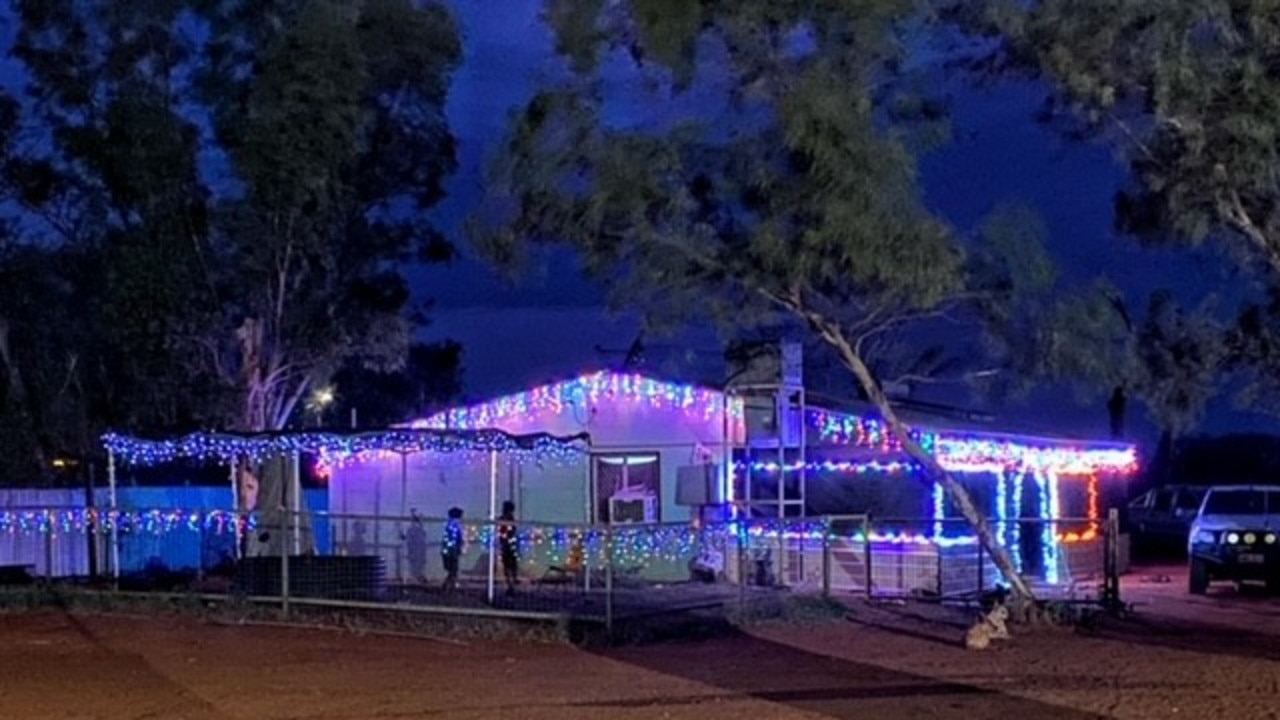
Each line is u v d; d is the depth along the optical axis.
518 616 21.36
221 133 33.50
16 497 34.00
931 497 30.55
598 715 14.22
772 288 20.70
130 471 39.91
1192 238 18.22
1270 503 29.36
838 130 19.17
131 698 15.77
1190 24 17.23
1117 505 42.81
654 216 20.39
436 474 31.64
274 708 14.95
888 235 19.34
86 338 37.09
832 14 19.61
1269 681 16.03
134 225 33.66
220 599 24.38
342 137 32.66
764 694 15.48
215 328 33.94
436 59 34.97
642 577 29.67
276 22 33.28
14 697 15.91
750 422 29.30
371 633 21.75
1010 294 20.56
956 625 22.17
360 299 35.22
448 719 14.12
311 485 39.12
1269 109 17.14
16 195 34.47
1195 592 28.38
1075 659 18.17
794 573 28.83
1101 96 17.81
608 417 30.28
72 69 33.66
